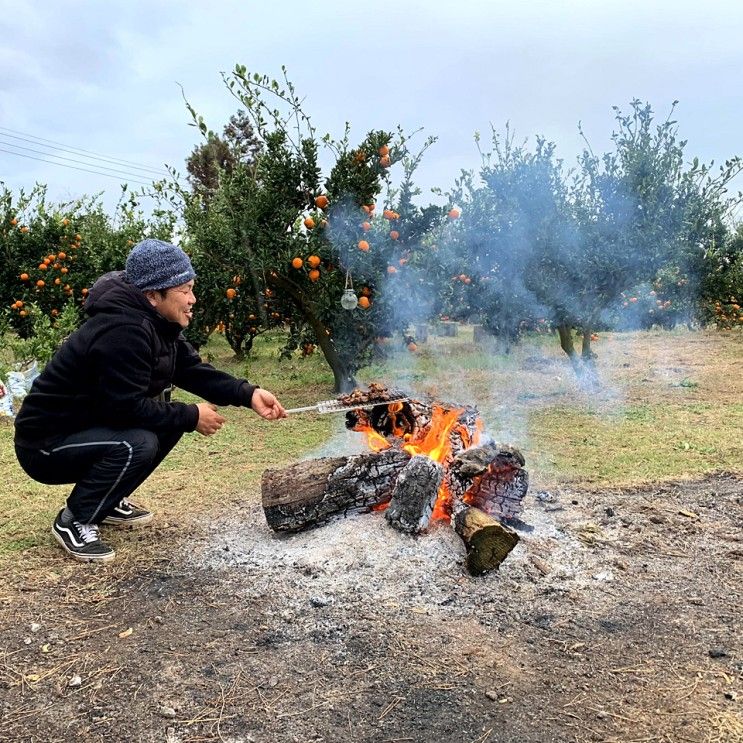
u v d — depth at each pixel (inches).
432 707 84.8
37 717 85.0
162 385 132.8
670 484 171.6
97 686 90.7
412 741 78.9
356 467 132.3
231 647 99.0
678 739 78.7
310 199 289.4
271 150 282.5
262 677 91.7
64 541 132.0
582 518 146.9
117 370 120.7
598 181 300.2
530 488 168.2
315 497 132.0
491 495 134.6
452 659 95.0
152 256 124.1
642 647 98.3
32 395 126.5
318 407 135.8
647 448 208.5
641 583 118.1
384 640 99.7
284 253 277.7
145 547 135.7
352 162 278.7
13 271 386.6
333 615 106.7
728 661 94.7
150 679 91.9
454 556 121.6
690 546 133.3
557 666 93.7
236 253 284.7
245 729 81.8
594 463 192.2
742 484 170.9
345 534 128.1
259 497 165.9
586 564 124.7
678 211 297.1
